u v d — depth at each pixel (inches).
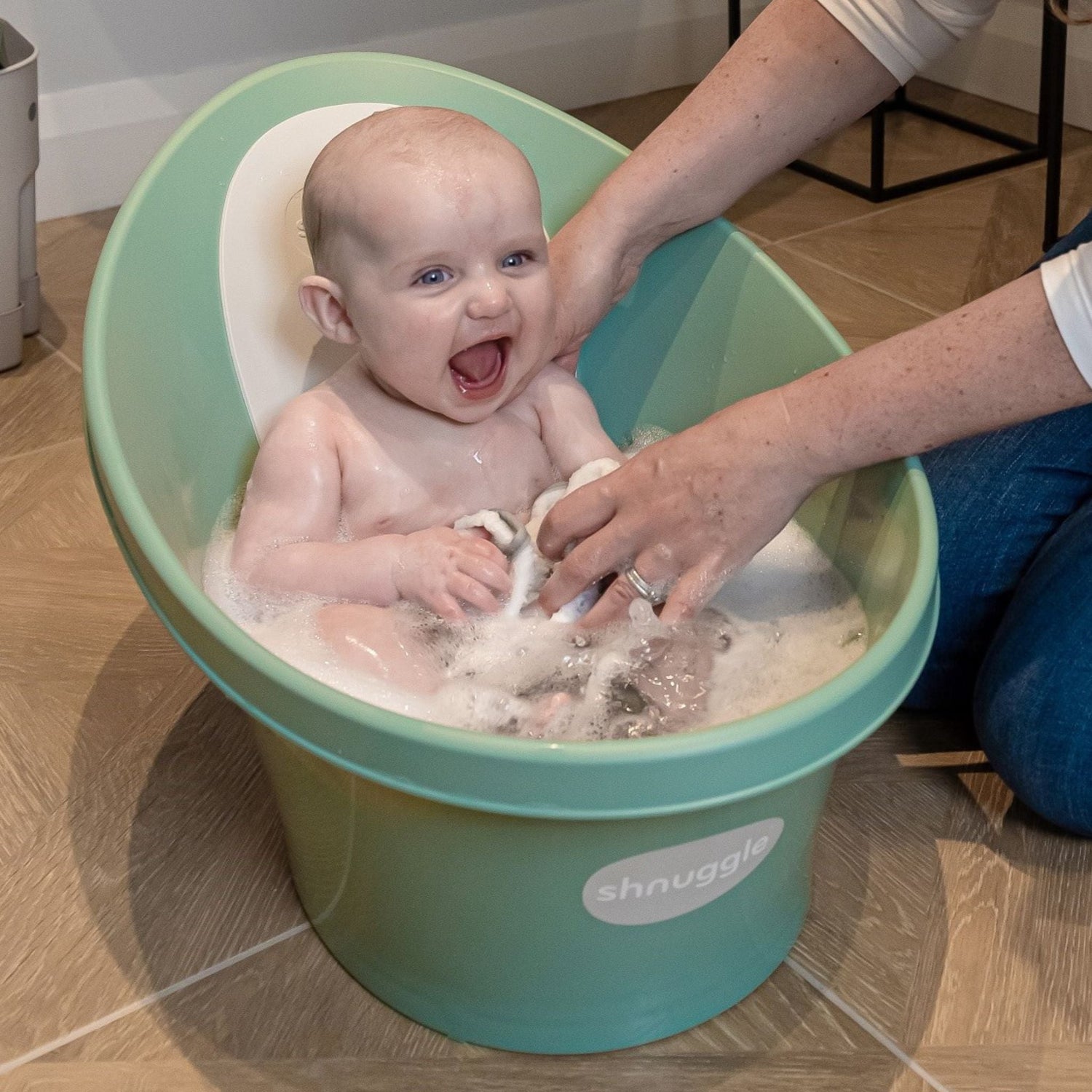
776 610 36.0
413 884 29.3
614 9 89.4
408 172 33.4
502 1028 31.5
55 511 50.3
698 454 31.1
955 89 92.6
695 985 31.6
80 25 71.6
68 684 42.6
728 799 25.4
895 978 33.7
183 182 39.1
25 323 61.1
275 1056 31.5
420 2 82.4
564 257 39.4
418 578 34.6
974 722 38.1
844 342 35.7
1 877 35.9
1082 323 27.7
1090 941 34.6
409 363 35.0
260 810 38.5
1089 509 36.5
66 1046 31.6
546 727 32.4
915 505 31.2
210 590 36.2
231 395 40.2
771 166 39.4
